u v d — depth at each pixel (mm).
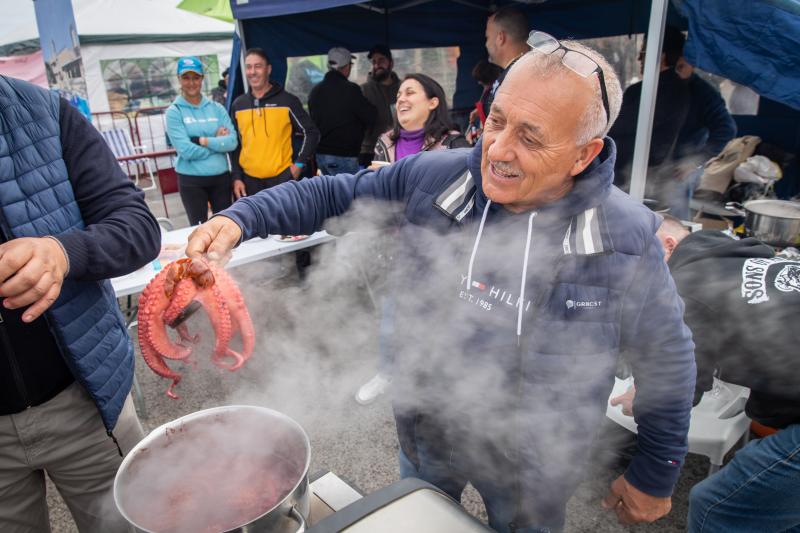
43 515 1109
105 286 1063
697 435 1533
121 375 1069
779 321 1030
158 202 6348
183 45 7457
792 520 1062
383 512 547
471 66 5160
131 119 7125
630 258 763
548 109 646
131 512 635
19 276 656
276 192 884
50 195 912
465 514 552
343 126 3871
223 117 3646
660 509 987
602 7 4090
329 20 4305
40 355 954
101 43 6770
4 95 849
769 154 3020
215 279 695
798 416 1065
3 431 961
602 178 730
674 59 2623
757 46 1905
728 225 2635
